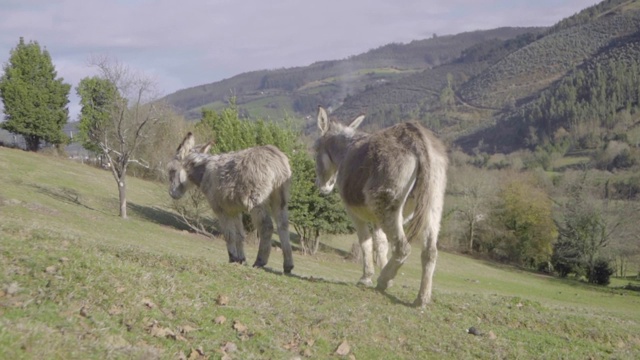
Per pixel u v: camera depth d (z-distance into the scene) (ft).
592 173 215.92
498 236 192.44
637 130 292.40
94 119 161.99
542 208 187.62
